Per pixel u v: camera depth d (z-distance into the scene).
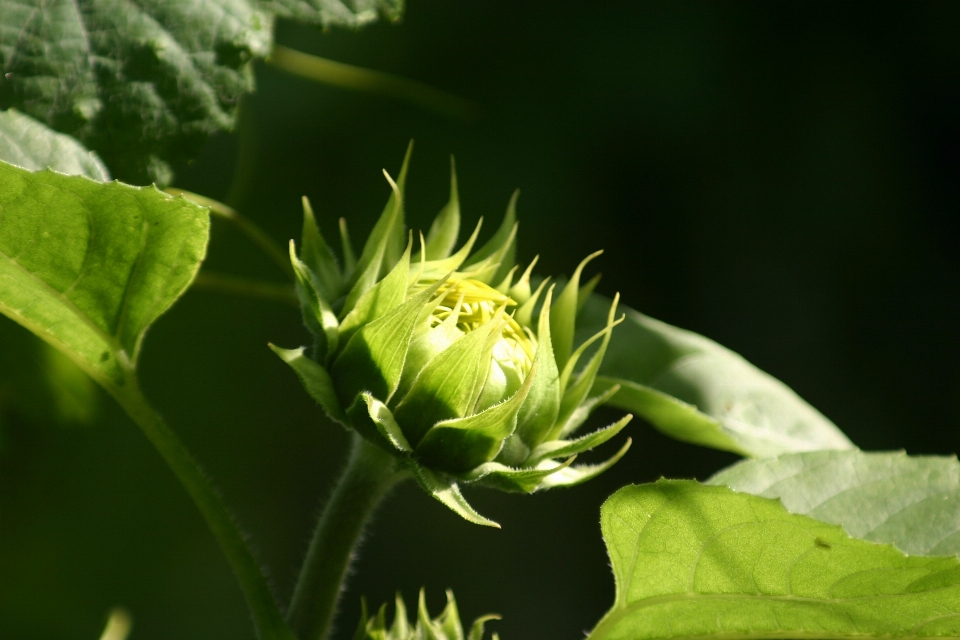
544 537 2.07
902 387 2.12
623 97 2.13
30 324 0.89
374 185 2.03
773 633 0.90
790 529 0.87
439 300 0.89
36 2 0.91
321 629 0.90
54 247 0.88
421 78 2.09
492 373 0.89
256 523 2.00
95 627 1.74
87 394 1.07
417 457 0.88
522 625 2.01
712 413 1.02
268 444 2.04
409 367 0.88
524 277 0.91
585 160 2.13
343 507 0.90
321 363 0.89
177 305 1.95
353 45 2.04
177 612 1.86
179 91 0.91
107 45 0.91
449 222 0.92
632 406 1.00
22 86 0.90
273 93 1.95
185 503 1.89
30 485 1.22
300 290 0.89
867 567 0.87
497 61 2.13
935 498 0.94
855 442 2.10
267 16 0.93
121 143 0.90
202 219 0.88
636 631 0.90
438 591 2.01
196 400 1.97
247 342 2.00
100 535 1.77
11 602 1.67
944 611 0.88
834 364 2.12
